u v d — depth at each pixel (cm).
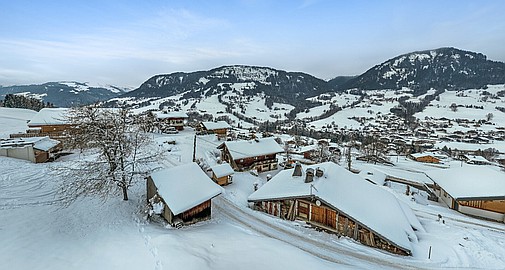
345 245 2164
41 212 2030
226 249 1789
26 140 3603
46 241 1658
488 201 2906
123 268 1447
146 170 2823
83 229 1886
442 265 1911
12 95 11244
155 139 5628
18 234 1678
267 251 1816
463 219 2845
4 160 3150
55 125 5047
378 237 2172
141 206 2455
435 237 2369
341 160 7006
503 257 2020
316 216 2491
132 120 2961
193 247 1738
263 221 2531
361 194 2689
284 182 2862
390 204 2730
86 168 2600
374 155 7331
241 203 3025
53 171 2905
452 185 3316
